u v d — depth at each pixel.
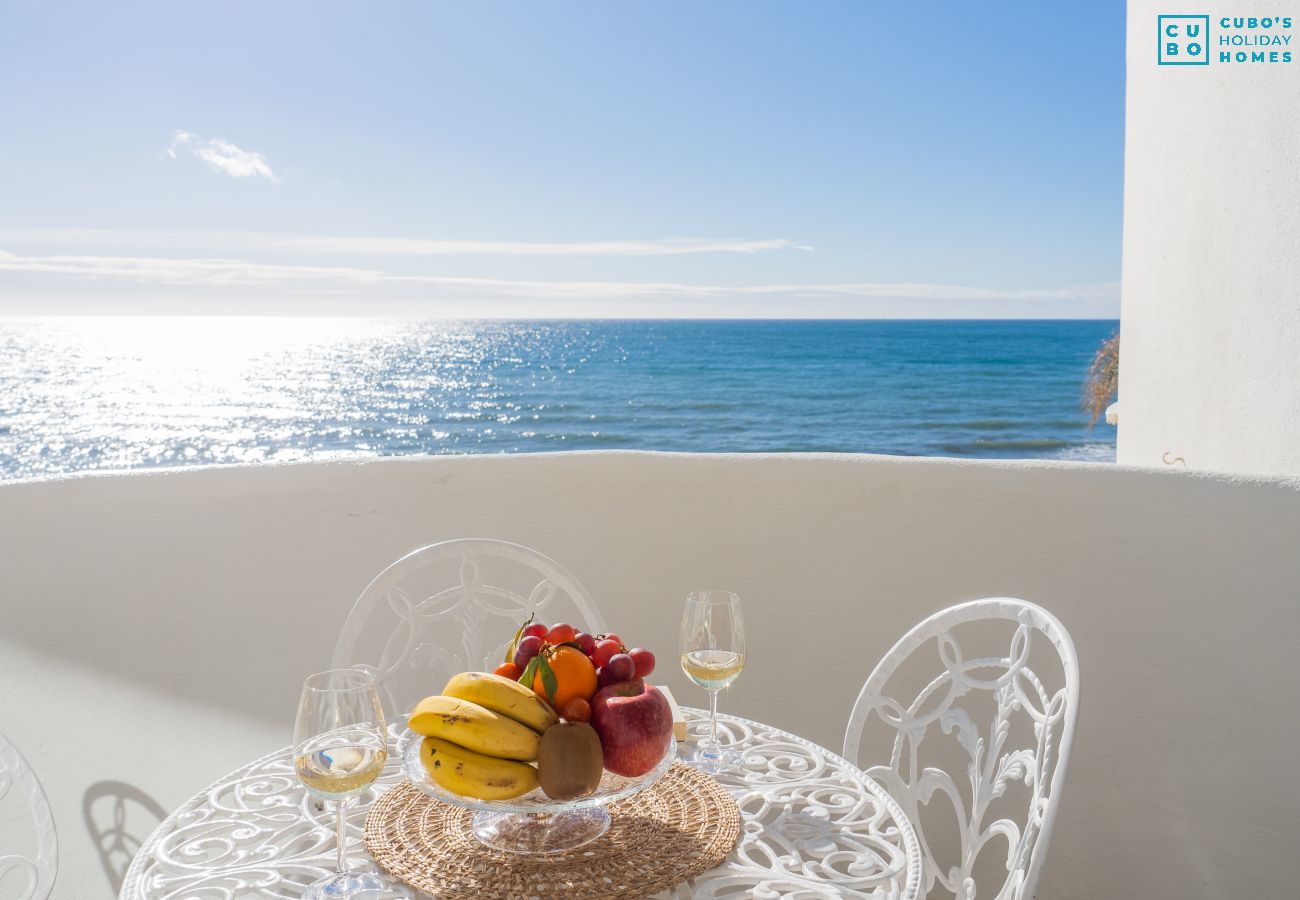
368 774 1.11
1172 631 2.39
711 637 1.52
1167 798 2.39
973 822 1.64
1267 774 2.28
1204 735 2.35
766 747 1.60
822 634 2.76
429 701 1.17
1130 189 4.06
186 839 1.32
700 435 32.00
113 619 2.71
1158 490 2.41
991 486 2.60
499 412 33.34
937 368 36.75
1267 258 2.73
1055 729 2.50
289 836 1.33
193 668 2.75
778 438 31.94
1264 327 2.75
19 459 27.39
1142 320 3.86
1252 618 2.30
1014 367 36.25
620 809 1.37
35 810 1.58
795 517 2.79
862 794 1.42
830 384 35.34
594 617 2.20
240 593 2.83
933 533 2.66
